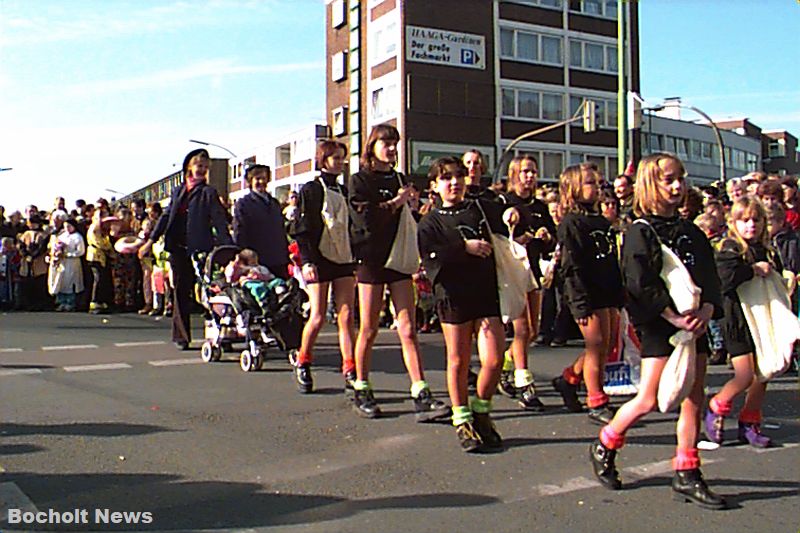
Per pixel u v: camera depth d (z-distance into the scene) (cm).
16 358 923
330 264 714
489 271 566
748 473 523
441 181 570
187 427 618
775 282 586
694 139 6606
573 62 4881
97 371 845
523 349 700
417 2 4425
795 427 645
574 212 636
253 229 927
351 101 4834
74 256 1495
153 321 1325
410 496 473
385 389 764
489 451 566
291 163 5916
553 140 4781
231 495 473
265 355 938
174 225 963
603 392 646
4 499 460
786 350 570
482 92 4569
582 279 628
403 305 647
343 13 4866
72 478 498
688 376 450
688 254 462
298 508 453
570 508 455
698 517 443
